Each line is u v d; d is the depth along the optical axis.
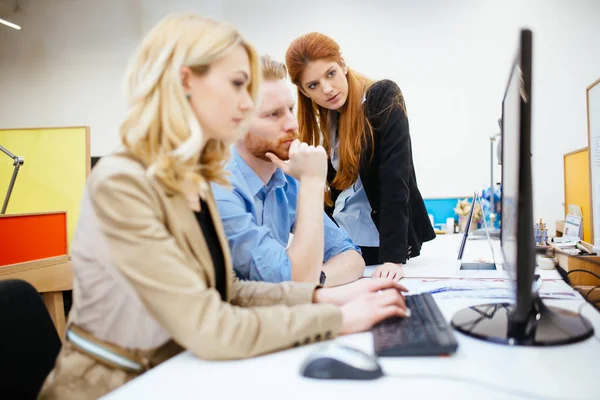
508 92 0.86
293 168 1.14
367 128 1.48
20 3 4.48
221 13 4.04
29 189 3.00
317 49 1.40
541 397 0.52
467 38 3.63
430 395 0.53
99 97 4.38
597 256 1.29
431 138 3.72
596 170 1.55
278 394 0.55
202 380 0.60
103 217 0.65
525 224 0.67
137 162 0.72
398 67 3.75
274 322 0.69
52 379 0.73
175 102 0.71
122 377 0.71
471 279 1.21
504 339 0.68
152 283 0.64
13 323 0.80
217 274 0.85
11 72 4.54
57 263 2.02
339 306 0.84
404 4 3.72
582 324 0.73
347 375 0.58
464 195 3.68
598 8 3.37
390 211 1.39
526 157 0.64
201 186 0.74
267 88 1.13
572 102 3.44
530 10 3.50
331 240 1.36
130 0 4.27
